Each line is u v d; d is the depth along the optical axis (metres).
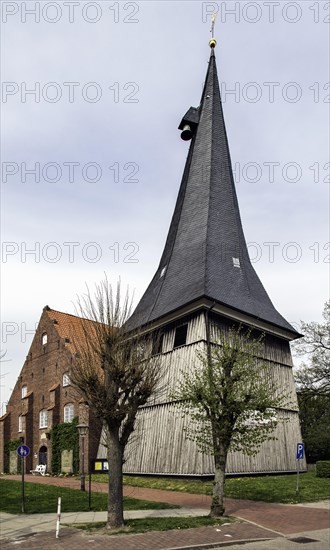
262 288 36.12
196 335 30.11
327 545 13.43
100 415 16.58
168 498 23.27
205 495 23.72
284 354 34.59
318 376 41.75
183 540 14.07
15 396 46.56
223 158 39.56
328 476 28.33
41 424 42.25
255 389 19.62
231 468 28.25
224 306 30.34
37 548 13.33
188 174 39.88
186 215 37.81
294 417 33.31
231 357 19.81
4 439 45.38
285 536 14.73
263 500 22.17
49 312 44.78
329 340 42.03
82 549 13.12
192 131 41.84
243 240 38.16
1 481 30.97
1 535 15.30
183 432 28.36
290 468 31.53
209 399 18.69
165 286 35.12
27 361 46.09
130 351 17.86
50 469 39.00
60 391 40.69
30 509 20.34
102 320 18.23
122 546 13.39
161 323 32.41
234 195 39.16
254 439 19.75
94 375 16.94
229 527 15.95
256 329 32.75
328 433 39.69
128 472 31.69
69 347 40.28
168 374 30.98
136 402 17.31
